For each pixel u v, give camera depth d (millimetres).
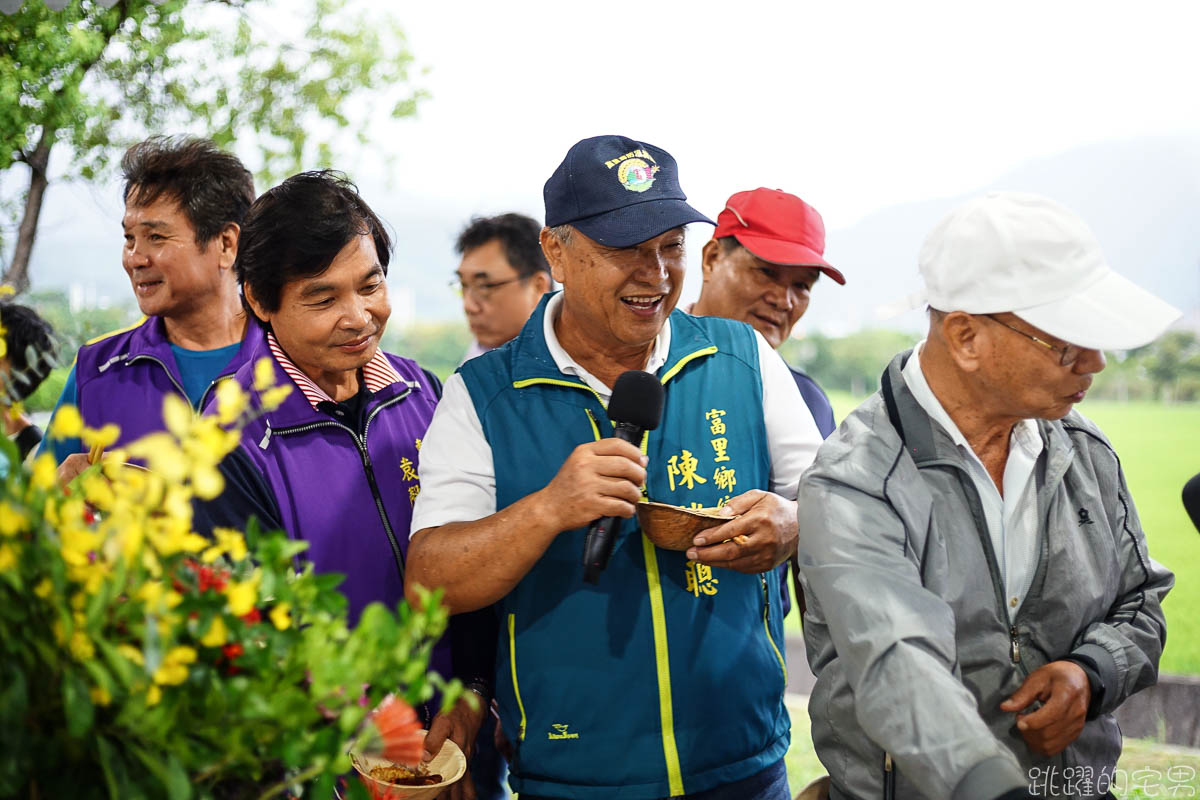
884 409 1678
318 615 1120
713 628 1901
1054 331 1463
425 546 1852
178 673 999
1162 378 32719
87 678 1008
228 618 1085
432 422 2010
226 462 1942
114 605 1021
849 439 1673
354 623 2047
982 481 1630
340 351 2033
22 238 6883
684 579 1903
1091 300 1479
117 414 2461
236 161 2611
